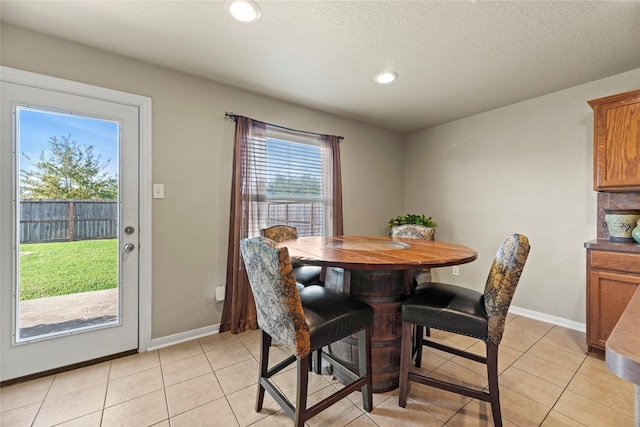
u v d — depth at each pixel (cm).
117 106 206
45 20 168
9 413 149
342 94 274
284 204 293
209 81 245
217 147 249
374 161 377
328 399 132
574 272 257
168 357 207
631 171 204
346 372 158
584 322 251
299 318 118
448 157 362
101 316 202
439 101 292
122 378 181
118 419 146
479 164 328
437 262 138
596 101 219
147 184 216
